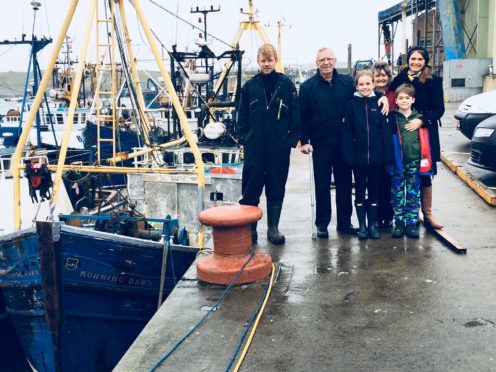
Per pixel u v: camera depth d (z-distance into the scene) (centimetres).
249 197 624
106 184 1588
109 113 2245
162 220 801
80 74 829
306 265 578
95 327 759
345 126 627
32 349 779
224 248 545
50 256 694
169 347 421
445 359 387
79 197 1157
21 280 739
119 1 961
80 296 733
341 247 629
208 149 1218
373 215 653
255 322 452
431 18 3153
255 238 660
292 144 615
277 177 629
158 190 1024
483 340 411
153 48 833
